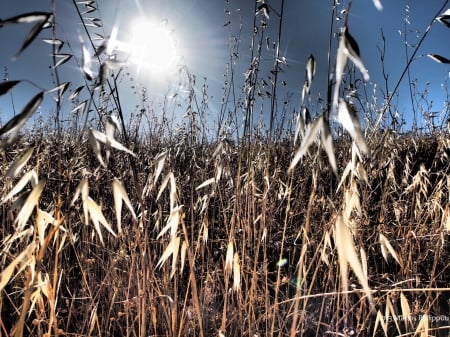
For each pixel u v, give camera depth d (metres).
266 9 1.88
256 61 2.21
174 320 1.42
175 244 1.38
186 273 2.56
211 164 3.03
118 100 1.28
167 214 2.54
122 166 2.55
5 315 2.03
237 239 2.42
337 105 0.88
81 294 2.19
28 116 0.87
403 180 2.67
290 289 2.43
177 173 2.89
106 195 2.64
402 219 2.55
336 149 2.61
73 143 2.60
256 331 1.80
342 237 0.88
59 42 1.12
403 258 2.21
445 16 1.24
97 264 2.32
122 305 2.13
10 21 0.84
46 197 2.12
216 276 2.35
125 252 2.12
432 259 2.47
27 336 1.88
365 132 2.24
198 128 3.05
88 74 1.01
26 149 1.09
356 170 1.29
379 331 1.97
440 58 1.35
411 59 1.37
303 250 1.37
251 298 1.71
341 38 0.83
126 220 2.51
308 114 1.18
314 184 1.41
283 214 2.89
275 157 2.56
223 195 2.75
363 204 2.10
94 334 1.93
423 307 1.98
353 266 0.86
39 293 1.30
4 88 0.83
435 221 2.34
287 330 1.81
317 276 2.48
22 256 1.00
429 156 3.43
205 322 2.03
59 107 1.20
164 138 3.94
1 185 1.98
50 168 2.30
